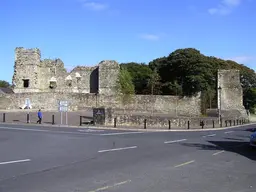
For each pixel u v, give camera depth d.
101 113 33.53
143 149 16.77
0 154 13.87
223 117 49.44
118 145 18.06
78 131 25.95
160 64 75.38
